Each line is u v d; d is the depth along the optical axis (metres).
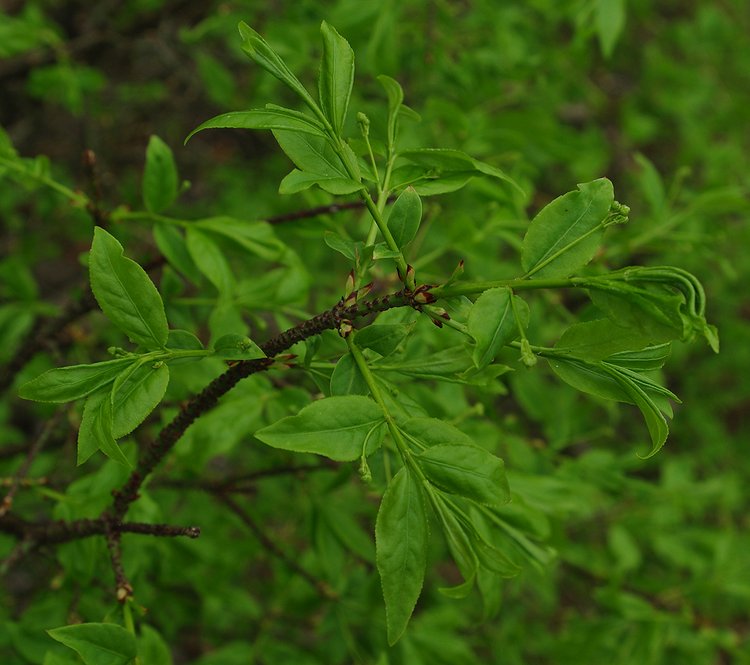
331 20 2.88
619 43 6.07
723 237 2.93
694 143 5.62
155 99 5.43
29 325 3.10
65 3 5.15
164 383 1.43
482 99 3.45
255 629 3.62
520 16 4.06
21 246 4.52
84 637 1.55
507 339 1.30
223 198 4.94
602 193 1.34
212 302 2.32
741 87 6.23
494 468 1.31
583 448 5.01
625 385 1.37
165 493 2.63
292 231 2.34
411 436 1.35
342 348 1.75
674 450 5.87
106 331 3.24
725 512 4.36
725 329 5.48
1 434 3.76
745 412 6.69
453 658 2.50
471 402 2.74
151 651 1.75
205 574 2.97
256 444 2.80
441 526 1.38
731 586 3.25
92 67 4.85
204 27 4.06
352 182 1.47
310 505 2.55
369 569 2.79
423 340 2.17
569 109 6.03
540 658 4.49
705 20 5.93
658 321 1.20
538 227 1.34
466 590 1.35
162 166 2.13
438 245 3.05
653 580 3.31
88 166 2.20
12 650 2.48
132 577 2.27
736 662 4.13
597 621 3.07
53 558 2.21
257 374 2.21
